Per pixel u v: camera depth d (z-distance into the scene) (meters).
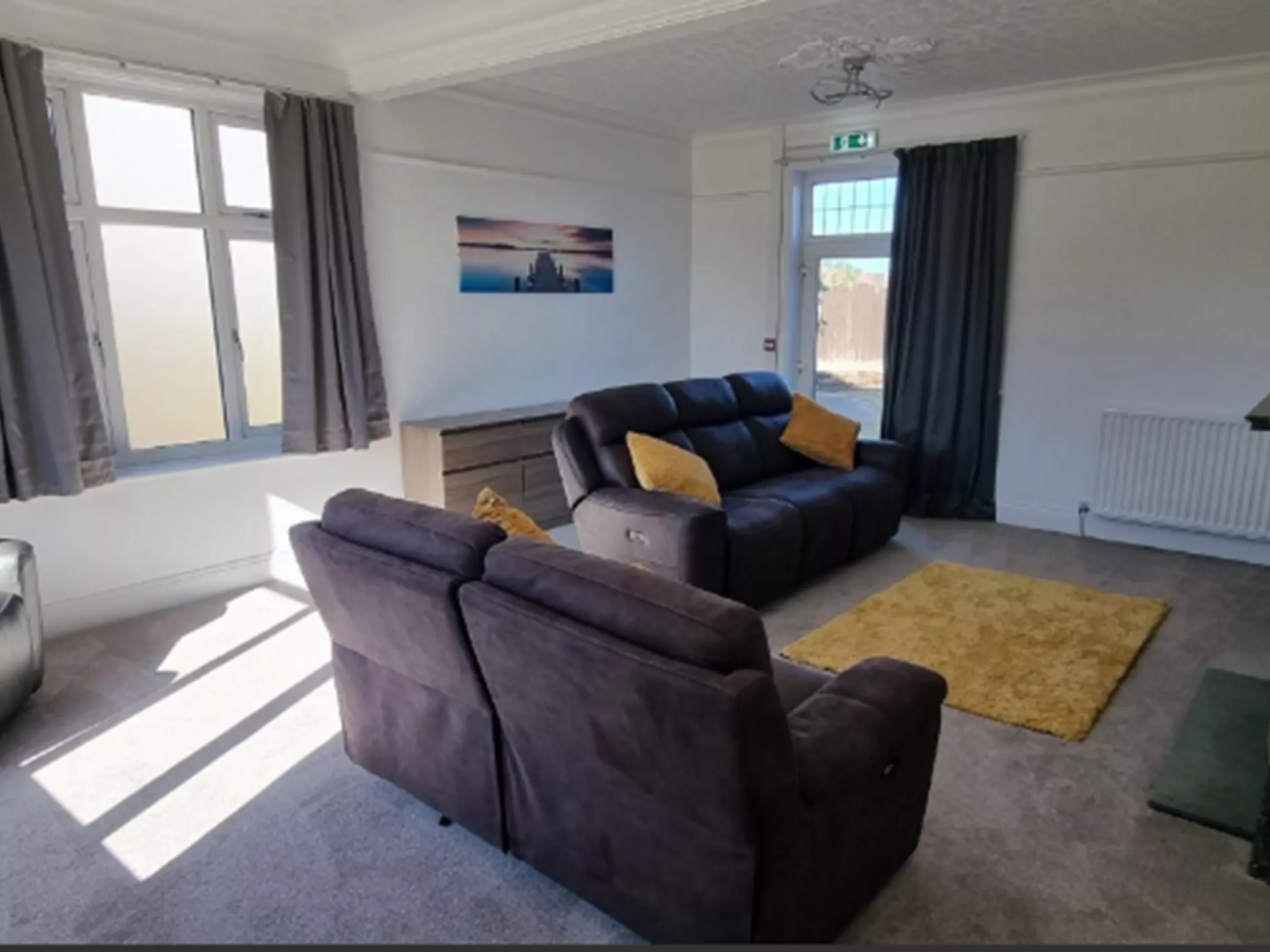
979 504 5.32
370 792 2.43
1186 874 2.10
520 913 1.96
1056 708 2.88
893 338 5.43
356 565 2.03
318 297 4.08
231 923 1.92
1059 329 4.93
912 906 1.98
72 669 3.18
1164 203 4.52
